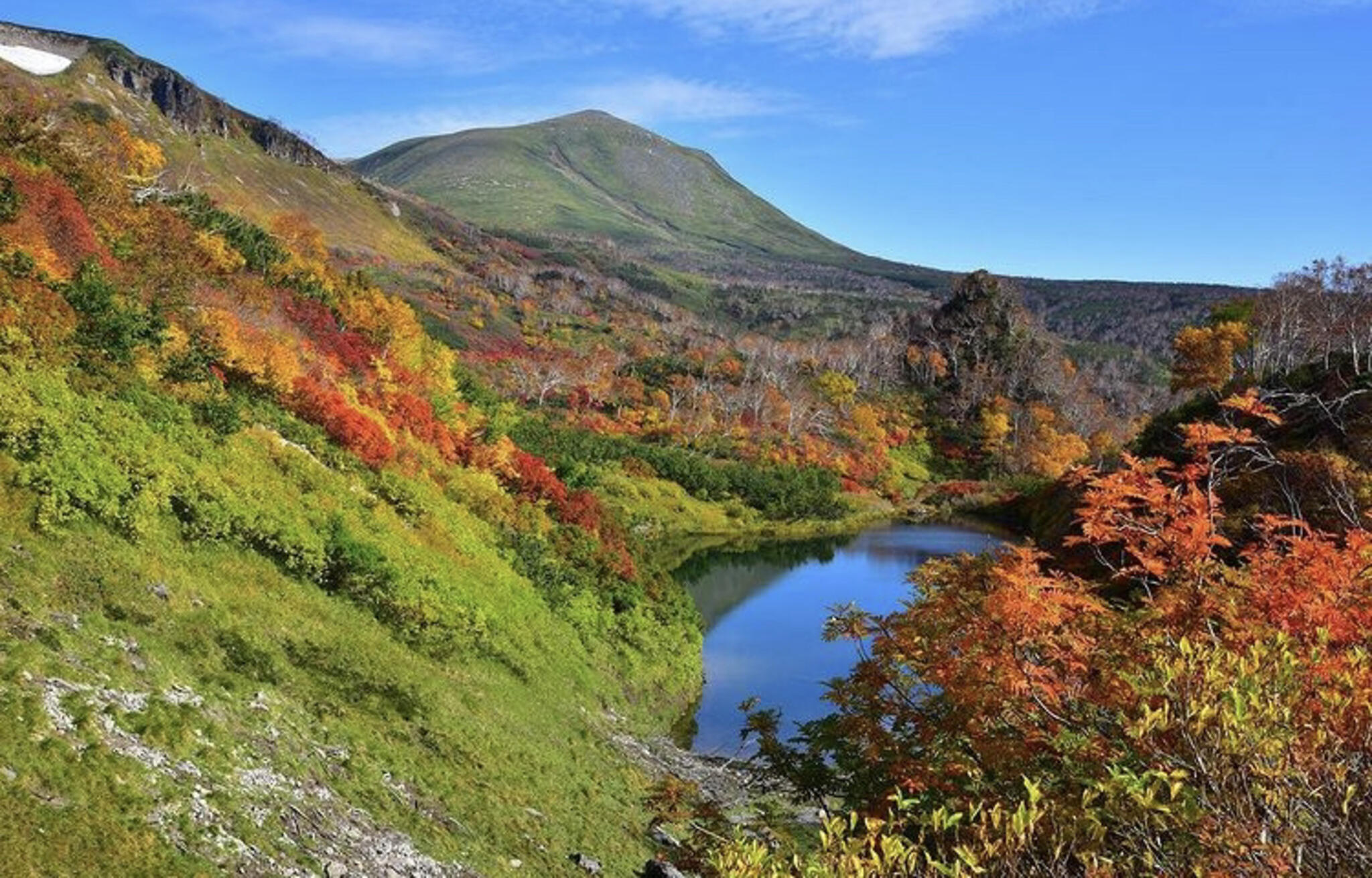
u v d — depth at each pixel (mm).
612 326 190375
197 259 41344
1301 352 87500
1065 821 5797
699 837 13773
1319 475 24406
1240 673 5551
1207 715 5113
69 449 19359
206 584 20391
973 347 167875
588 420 112688
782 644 48250
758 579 66938
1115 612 11148
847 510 101812
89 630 15578
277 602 22000
